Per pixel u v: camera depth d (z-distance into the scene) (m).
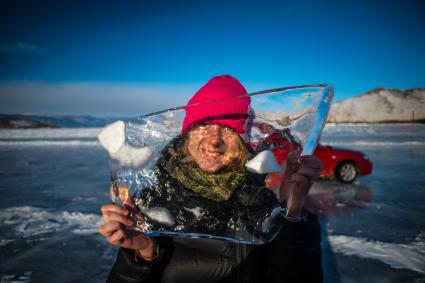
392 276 2.56
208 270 0.90
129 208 0.81
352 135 21.47
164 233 0.82
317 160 0.89
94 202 5.06
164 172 0.84
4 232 3.66
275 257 0.93
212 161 0.85
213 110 0.87
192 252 0.91
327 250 3.08
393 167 8.58
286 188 0.92
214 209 0.85
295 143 0.91
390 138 17.81
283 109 0.92
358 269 2.68
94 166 9.06
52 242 3.36
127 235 0.79
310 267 0.91
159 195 0.83
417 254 2.97
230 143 0.87
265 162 0.86
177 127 0.87
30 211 4.51
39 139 20.58
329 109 0.91
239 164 0.87
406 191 5.83
